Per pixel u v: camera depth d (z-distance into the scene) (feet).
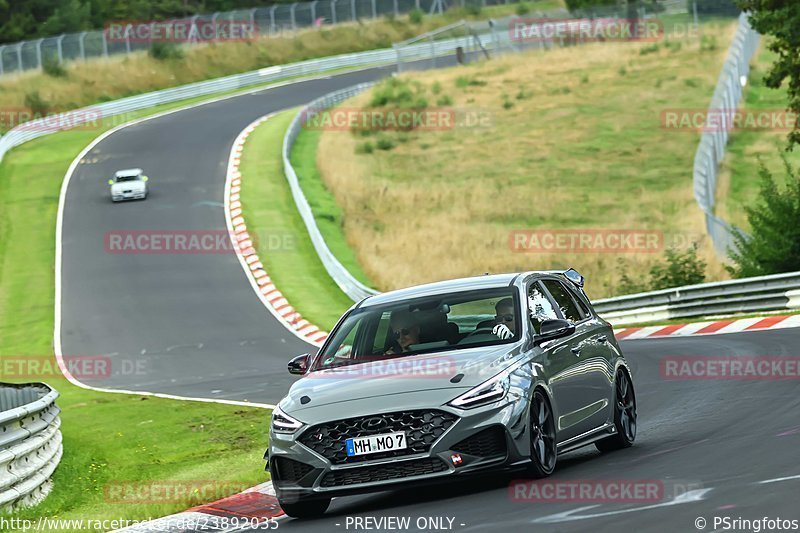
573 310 134.21
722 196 568.82
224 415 230.89
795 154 615.16
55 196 655.76
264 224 576.61
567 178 649.61
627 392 138.51
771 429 130.52
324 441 109.81
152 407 254.06
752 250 356.79
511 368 112.27
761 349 230.68
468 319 120.88
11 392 191.42
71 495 152.35
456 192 631.15
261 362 348.38
